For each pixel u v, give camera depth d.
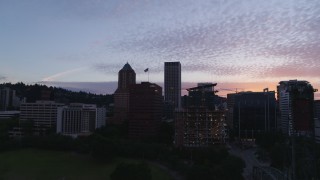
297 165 192.00
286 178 196.25
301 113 147.88
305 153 193.62
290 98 152.50
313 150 195.25
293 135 151.25
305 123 148.00
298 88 148.38
